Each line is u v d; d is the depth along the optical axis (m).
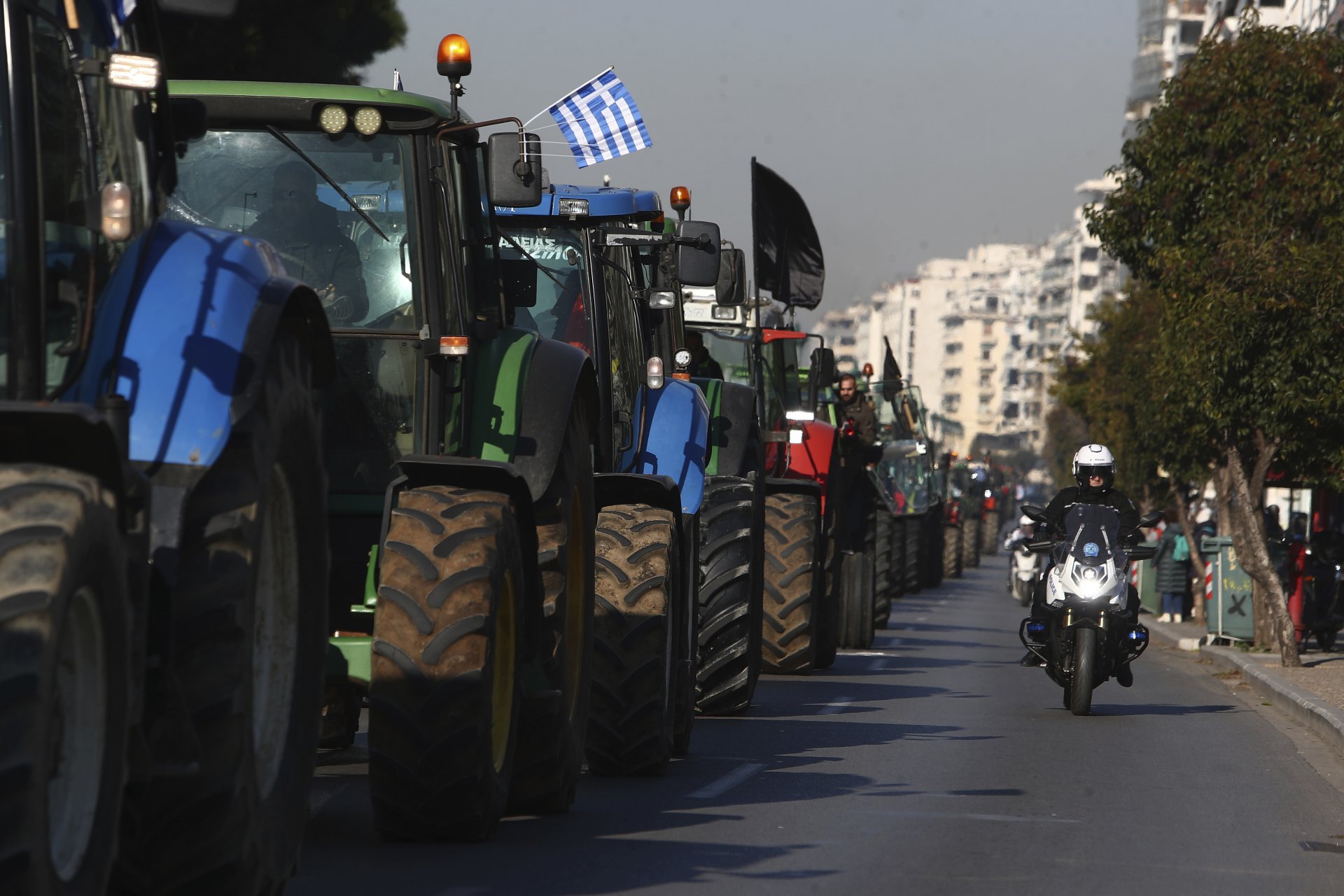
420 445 22.00
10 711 11.44
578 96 31.31
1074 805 26.91
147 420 14.38
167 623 14.27
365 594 22.05
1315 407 57.81
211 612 14.38
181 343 14.71
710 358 47.34
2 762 11.39
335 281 22.08
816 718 39.19
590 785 27.22
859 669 54.66
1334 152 60.69
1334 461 61.03
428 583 19.94
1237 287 58.94
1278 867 22.27
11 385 13.78
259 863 15.31
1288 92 62.38
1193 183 63.38
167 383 14.53
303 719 16.66
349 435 21.98
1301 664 58.31
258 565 14.98
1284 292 57.25
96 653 12.74
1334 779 32.09
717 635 37.97
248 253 15.70
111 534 12.70
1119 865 21.84
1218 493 85.00
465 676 19.78
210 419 14.46
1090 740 36.38
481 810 20.48
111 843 12.91
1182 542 90.94
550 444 22.30
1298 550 67.69
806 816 24.73
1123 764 32.38
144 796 14.43
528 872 19.55
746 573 38.03
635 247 31.66
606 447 29.20
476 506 20.52
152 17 16.19
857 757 32.16
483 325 22.97
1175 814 26.41
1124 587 42.12
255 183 22.12
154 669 14.31
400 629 19.84
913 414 110.75
